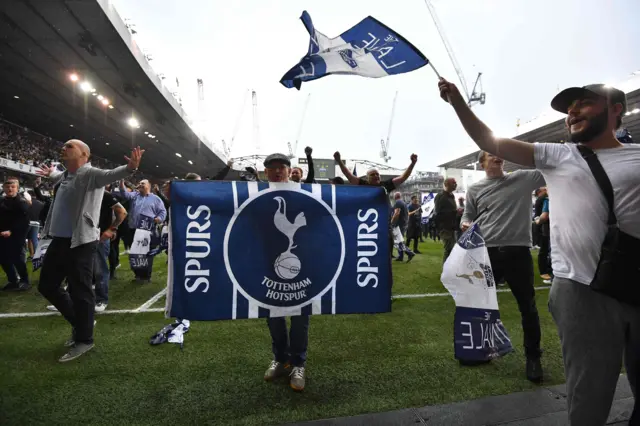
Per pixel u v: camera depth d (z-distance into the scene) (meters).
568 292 1.37
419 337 3.04
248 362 2.53
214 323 3.36
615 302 1.29
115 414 1.88
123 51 16.20
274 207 2.12
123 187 5.41
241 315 2.03
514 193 2.47
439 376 2.33
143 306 3.91
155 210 5.25
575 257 1.36
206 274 2.01
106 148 36.31
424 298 4.39
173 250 1.99
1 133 25.16
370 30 1.78
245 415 1.88
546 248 5.42
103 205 2.99
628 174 1.28
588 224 1.32
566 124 1.50
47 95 21.94
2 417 1.82
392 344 2.88
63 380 2.23
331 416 1.87
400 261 7.50
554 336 3.08
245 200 2.10
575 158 1.38
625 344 1.38
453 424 1.80
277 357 2.31
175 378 2.28
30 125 28.34
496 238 2.47
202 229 2.03
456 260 1.98
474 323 1.91
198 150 36.69
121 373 2.34
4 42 15.39
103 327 3.22
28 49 15.99
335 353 2.70
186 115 28.00
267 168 2.28
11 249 4.44
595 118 1.36
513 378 2.31
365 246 2.20
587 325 1.32
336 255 2.17
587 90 1.36
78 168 2.70
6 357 2.54
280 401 2.02
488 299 1.95
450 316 3.65
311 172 3.19
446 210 5.19
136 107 23.84
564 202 1.39
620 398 2.01
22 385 2.16
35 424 1.78
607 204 1.30
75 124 28.03
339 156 3.96
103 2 13.10
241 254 2.06
